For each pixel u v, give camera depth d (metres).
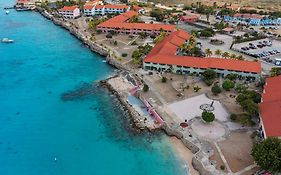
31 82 166.00
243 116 122.69
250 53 194.88
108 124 129.62
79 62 191.38
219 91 143.88
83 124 130.25
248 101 125.44
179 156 109.75
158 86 153.12
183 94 145.38
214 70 161.62
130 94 150.38
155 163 107.25
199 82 157.38
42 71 178.75
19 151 114.56
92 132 124.94
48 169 106.12
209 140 113.31
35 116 136.00
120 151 113.75
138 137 120.62
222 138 114.38
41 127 128.62
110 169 105.75
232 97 142.62
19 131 125.94
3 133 124.50
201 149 108.50
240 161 102.94
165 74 166.12
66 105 144.25
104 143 118.19
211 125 121.62
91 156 111.94
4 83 164.38
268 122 111.19
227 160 103.44
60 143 119.00
